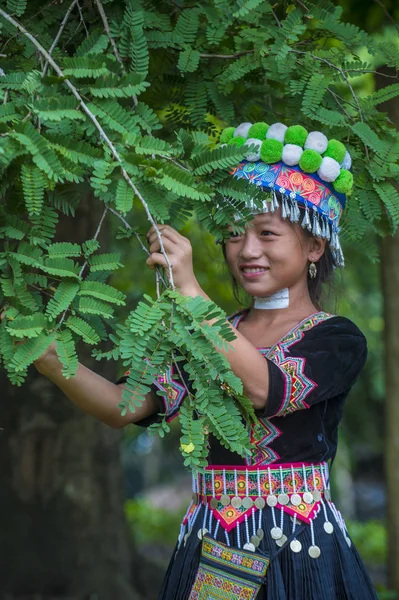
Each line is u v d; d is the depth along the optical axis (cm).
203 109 236
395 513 450
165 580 230
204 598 210
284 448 217
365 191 231
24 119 170
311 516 216
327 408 226
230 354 197
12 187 189
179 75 241
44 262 177
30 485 483
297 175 214
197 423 175
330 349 216
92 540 492
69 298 176
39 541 481
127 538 521
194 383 175
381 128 229
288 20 219
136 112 194
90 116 174
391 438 445
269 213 216
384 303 434
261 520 214
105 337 195
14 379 170
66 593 484
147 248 204
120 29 208
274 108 254
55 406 484
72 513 489
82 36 224
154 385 223
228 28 229
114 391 224
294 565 211
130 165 176
